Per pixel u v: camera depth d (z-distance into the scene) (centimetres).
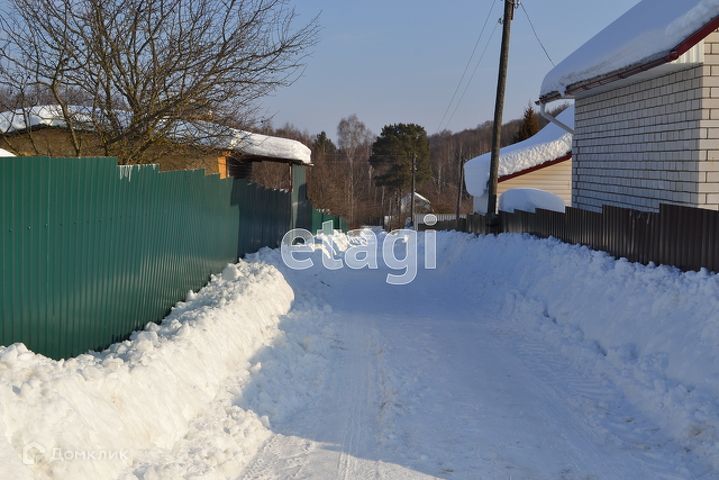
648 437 637
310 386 801
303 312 1177
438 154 11581
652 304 842
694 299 778
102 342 716
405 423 678
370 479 551
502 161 2728
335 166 8400
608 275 1008
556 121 1706
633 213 1034
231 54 1162
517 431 655
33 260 579
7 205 544
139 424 539
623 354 816
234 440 605
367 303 1378
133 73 1157
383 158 7738
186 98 1137
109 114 1141
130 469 489
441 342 1012
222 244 1298
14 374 466
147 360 619
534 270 1302
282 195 2044
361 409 722
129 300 796
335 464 579
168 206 941
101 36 1084
